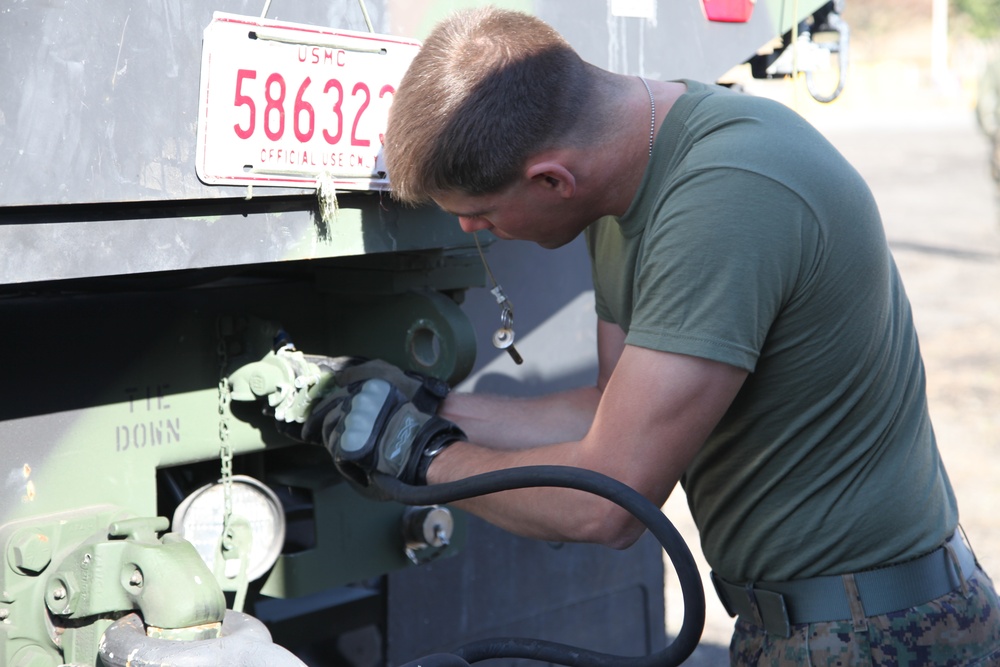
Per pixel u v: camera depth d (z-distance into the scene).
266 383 1.58
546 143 1.38
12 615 1.43
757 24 1.94
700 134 1.41
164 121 1.25
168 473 1.74
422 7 1.51
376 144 1.47
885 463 1.54
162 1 1.24
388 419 1.55
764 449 1.51
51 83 1.16
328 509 1.79
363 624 2.19
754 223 1.34
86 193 1.20
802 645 1.55
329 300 1.82
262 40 1.33
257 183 1.34
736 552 1.59
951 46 25.33
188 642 1.34
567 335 2.43
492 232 1.61
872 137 19.59
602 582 2.55
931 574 1.55
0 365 1.43
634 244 1.49
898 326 1.57
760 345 1.37
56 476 1.48
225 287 1.67
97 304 1.51
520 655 1.51
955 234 10.81
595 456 1.40
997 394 6.14
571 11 1.67
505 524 1.53
